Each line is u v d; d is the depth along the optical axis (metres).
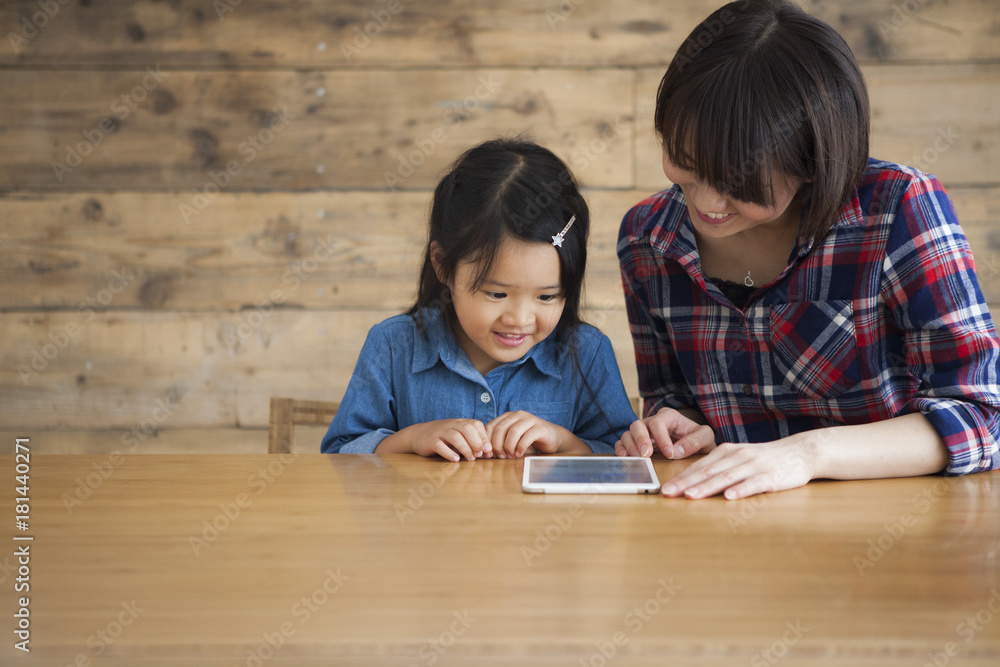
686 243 0.93
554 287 0.96
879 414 0.88
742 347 0.94
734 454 0.70
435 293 1.10
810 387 0.90
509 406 1.10
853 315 0.85
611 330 1.71
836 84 0.71
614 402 1.11
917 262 0.79
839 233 0.84
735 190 0.71
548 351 1.10
